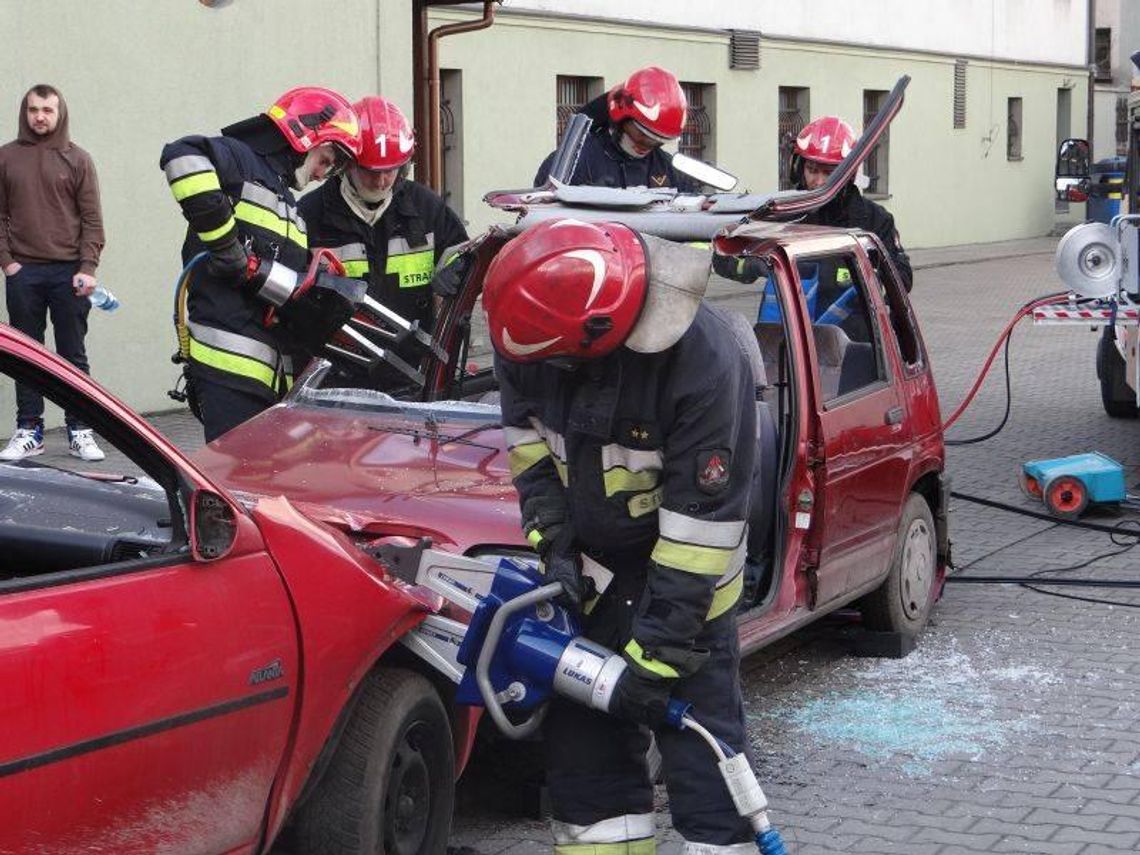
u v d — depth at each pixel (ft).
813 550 20.59
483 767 18.56
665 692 12.68
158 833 12.43
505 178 67.56
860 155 22.71
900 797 18.22
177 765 12.51
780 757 19.49
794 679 22.58
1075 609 25.93
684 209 21.48
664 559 12.50
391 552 15.51
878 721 20.77
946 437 40.91
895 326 24.30
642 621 12.59
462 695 13.33
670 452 12.49
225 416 22.22
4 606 11.41
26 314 34.78
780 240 20.80
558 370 12.92
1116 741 20.03
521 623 13.15
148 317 42.75
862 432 21.65
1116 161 52.34
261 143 22.52
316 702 13.83
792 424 20.08
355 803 14.19
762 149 84.28
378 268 24.31
